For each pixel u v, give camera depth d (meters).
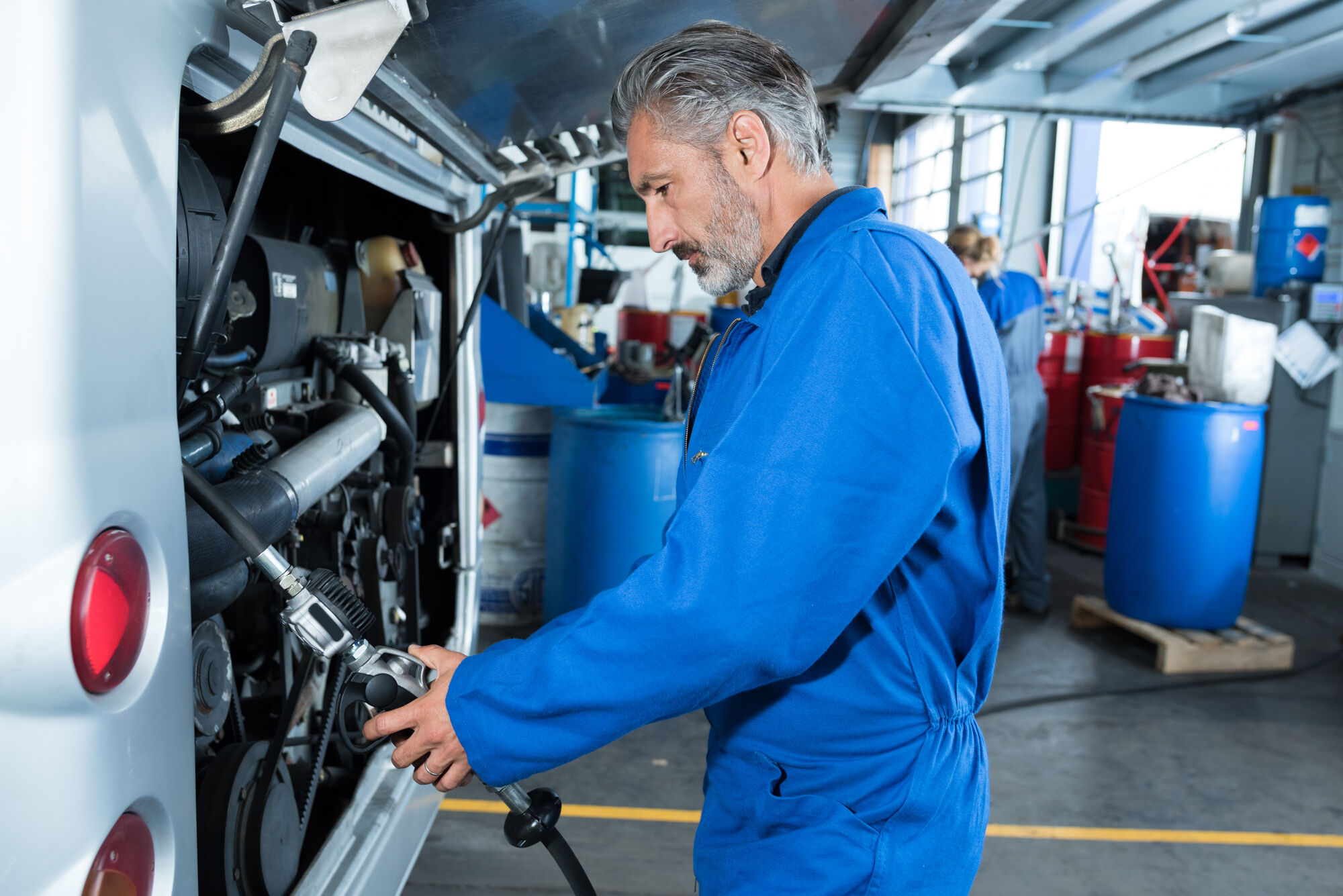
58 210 0.59
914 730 0.96
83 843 0.63
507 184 2.02
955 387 0.84
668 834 2.43
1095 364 6.05
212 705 1.06
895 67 1.66
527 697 0.82
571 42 1.26
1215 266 6.10
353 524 1.67
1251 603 4.70
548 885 2.17
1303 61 5.18
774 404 0.81
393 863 1.47
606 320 9.59
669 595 0.79
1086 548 5.71
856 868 0.93
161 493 0.72
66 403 0.60
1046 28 4.62
